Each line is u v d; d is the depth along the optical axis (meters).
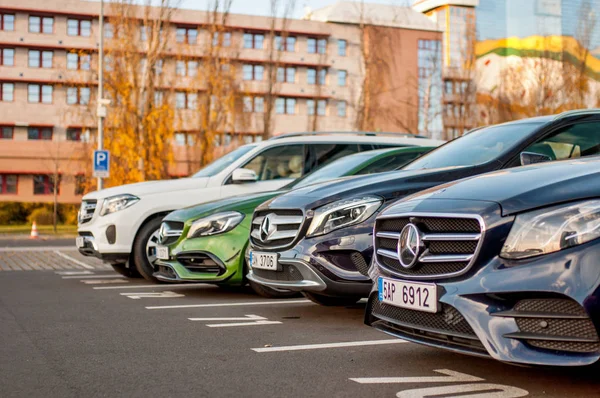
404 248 3.85
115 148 29.67
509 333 3.33
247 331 5.50
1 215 47.81
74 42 57.59
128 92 30.16
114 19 31.28
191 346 4.91
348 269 5.56
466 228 3.58
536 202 3.42
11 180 57.09
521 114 44.31
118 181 29.58
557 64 43.75
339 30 65.88
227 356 4.56
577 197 3.33
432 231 3.75
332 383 3.84
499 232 3.44
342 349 4.76
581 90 43.44
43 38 57.03
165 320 6.09
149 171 29.89
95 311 6.68
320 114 65.62
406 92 63.62
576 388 3.64
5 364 4.38
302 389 3.71
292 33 64.19
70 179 50.66
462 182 4.02
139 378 3.99
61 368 4.25
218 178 9.51
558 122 5.89
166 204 9.28
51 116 57.38
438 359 4.41
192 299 7.55
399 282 3.87
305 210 5.75
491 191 3.67
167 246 7.66
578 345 3.18
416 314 3.82
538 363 3.23
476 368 4.14
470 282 3.48
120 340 5.16
